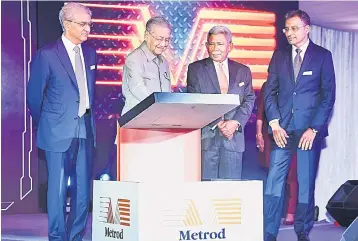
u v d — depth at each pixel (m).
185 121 2.11
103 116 5.68
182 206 1.71
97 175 5.61
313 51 5.11
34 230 5.19
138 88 4.56
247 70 5.20
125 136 2.19
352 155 6.34
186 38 5.76
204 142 5.03
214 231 1.74
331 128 6.26
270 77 5.19
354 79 6.29
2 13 5.76
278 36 5.87
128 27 5.73
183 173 2.27
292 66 5.13
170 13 5.75
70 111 4.59
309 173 5.16
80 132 4.61
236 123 5.07
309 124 5.12
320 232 5.53
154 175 2.23
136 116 1.92
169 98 1.74
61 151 4.57
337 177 6.29
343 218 5.74
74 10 4.61
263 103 5.36
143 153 2.22
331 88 5.10
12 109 5.85
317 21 6.12
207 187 1.73
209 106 1.80
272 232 5.19
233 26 5.80
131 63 4.61
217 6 5.80
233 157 5.06
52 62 4.57
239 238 1.76
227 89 5.13
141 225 1.66
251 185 1.78
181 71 5.74
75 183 4.63
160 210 1.68
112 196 1.77
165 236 1.69
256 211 1.78
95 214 1.85
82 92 4.63
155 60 4.65
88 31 4.65
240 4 5.82
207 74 5.14
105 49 5.69
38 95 4.56
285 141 5.16
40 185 5.93
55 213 4.58
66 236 4.62
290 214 5.45
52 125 4.57
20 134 5.89
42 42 5.76
